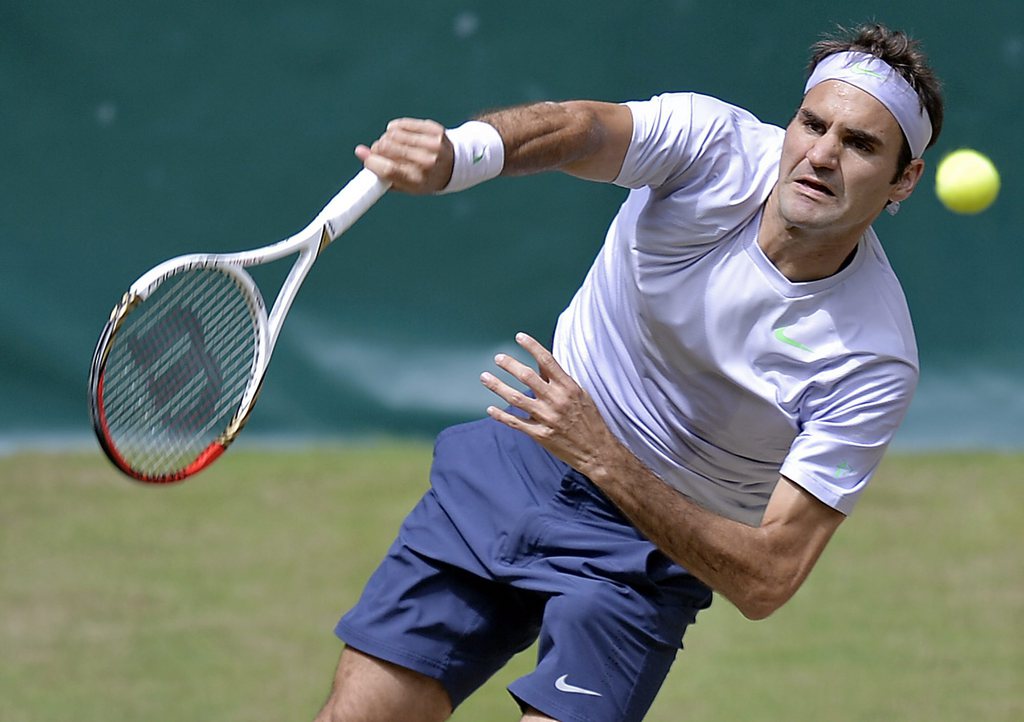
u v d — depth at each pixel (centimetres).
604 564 1257
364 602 1325
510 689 1241
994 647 2095
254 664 2000
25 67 2758
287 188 2823
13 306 2778
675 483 1286
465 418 2853
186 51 2789
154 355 1225
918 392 2925
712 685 1977
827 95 1138
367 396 2856
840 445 1178
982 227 2873
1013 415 2900
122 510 2558
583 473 1130
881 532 2536
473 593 1312
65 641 2061
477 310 2855
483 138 1119
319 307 2847
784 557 1167
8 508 2547
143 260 2802
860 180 1130
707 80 2858
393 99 2830
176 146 2798
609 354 1264
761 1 2839
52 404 2808
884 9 2850
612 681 1245
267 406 2853
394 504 2583
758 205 1188
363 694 1299
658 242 1201
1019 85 2844
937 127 1177
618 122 1170
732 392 1216
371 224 2838
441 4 2822
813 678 1997
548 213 2844
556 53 2841
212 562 2350
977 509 2622
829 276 1182
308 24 2806
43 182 2773
